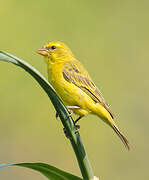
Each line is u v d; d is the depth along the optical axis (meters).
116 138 13.18
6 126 12.36
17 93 12.59
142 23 14.30
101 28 13.85
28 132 12.48
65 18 13.56
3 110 12.44
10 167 12.09
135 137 13.21
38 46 13.05
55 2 13.66
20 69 12.72
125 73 13.54
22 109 12.57
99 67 13.47
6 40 12.86
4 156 12.14
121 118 13.29
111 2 14.24
